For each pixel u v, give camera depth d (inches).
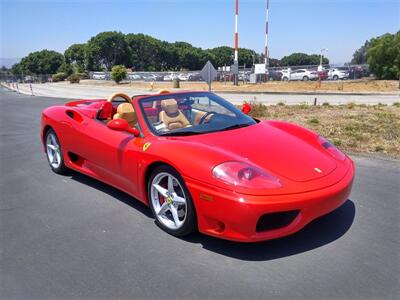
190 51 4441.4
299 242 125.8
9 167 231.3
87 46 3629.4
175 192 131.3
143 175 140.2
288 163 123.1
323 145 144.6
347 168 132.6
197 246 125.3
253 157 124.0
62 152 202.1
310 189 113.4
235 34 1165.1
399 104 527.5
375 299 95.8
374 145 264.2
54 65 4468.5
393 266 110.5
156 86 1448.1
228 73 1616.6
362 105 523.8
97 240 131.4
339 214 147.4
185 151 124.9
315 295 97.7
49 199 173.0
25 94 1163.3
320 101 678.5
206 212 115.5
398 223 139.3
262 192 108.3
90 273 110.8
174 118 155.9
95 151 170.1
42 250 125.4
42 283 106.3
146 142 140.8
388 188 176.7
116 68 1785.2
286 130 157.4
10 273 111.9
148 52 3988.7
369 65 1380.4
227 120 159.0
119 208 159.9
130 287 103.3
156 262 115.9
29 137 341.7
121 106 183.0
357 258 115.2
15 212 158.6
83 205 164.4
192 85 1412.4
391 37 1318.9
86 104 220.2
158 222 138.9
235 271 109.7
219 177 112.6
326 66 1562.5
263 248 122.5
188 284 103.9
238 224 109.4
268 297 97.2
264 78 1391.5
